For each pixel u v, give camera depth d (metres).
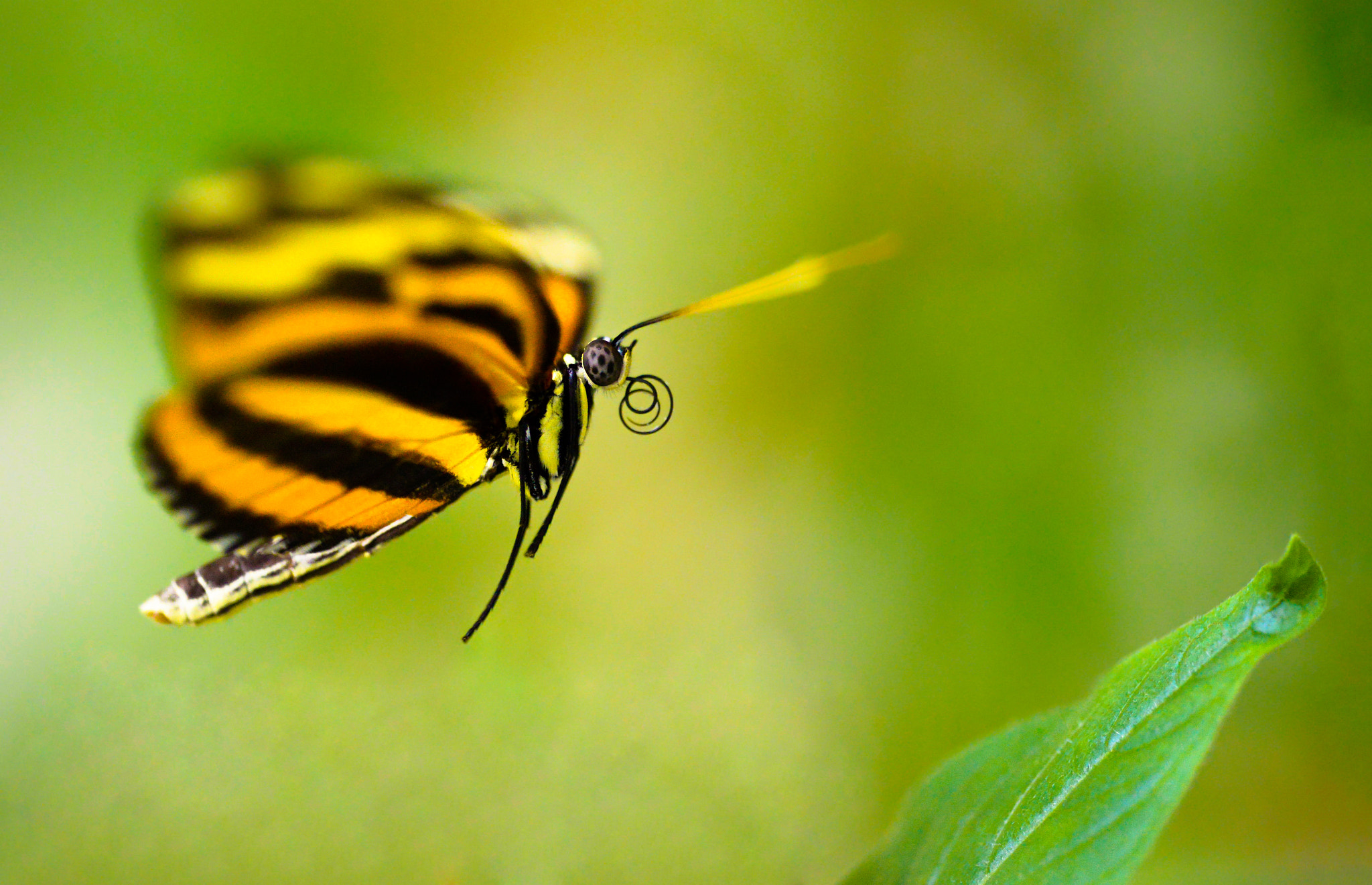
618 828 0.41
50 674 0.42
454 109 0.65
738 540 0.64
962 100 0.66
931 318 0.64
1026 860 0.34
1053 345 0.61
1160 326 0.59
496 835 0.41
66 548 0.49
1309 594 0.34
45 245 0.53
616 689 0.47
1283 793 0.48
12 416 0.51
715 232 0.70
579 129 0.69
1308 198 0.56
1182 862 0.43
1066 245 0.62
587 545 0.63
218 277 0.34
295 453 0.36
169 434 0.35
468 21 0.62
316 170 0.34
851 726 0.54
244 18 0.56
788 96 0.69
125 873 0.40
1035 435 0.60
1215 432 0.56
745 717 0.46
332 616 0.52
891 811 0.49
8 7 0.52
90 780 0.41
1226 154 0.58
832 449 0.65
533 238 0.35
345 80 0.60
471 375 0.36
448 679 0.47
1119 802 0.34
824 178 0.69
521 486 0.37
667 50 0.69
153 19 0.55
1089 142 0.62
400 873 0.40
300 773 0.41
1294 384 0.55
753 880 0.41
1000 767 0.35
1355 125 0.55
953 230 0.65
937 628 0.58
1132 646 0.56
